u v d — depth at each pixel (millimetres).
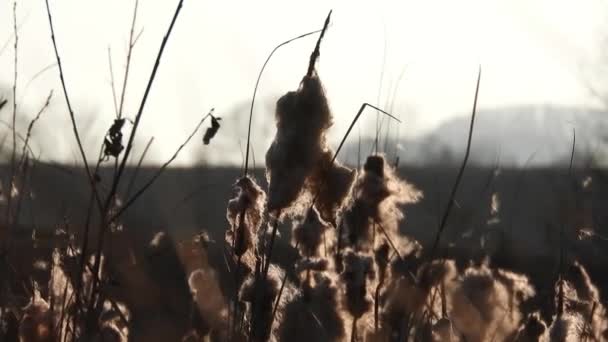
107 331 7020
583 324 8141
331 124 6250
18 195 7754
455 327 7992
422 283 7621
